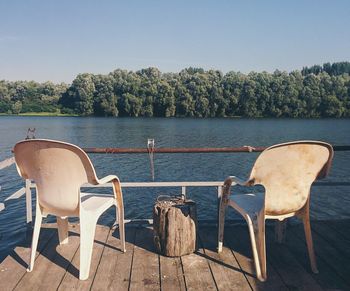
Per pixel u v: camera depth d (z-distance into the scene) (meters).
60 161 2.56
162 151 3.67
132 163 20.20
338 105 57.41
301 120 55.75
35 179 2.72
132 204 12.11
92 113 65.50
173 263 2.90
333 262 2.92
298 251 3.13
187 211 3.03
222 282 2.60
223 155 23.56
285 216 2.71
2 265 2.88
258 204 2.86
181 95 60.19
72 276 2.69
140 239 3.41
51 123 52.16
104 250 3.15
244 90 59.38
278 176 2.56
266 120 55.66
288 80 59.06
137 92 61.59
